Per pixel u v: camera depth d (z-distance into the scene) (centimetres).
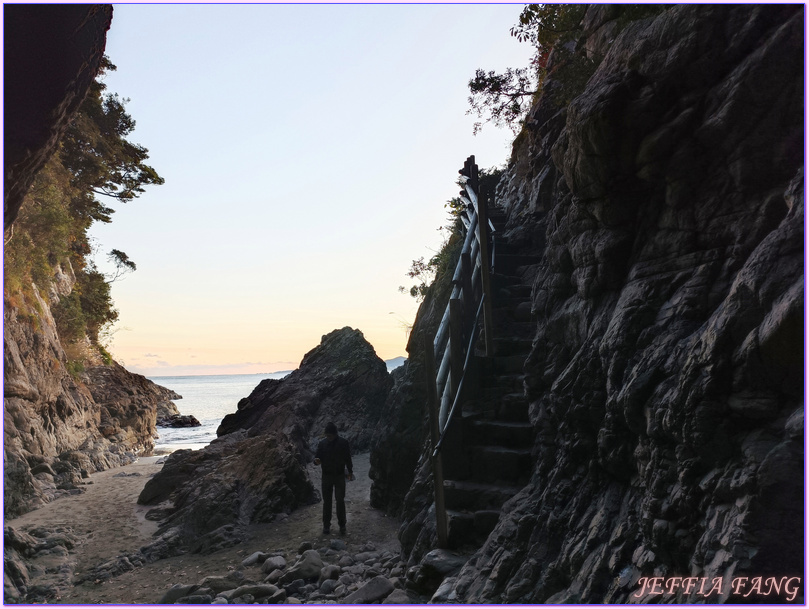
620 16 610
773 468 230
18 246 1573
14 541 728
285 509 901
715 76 354
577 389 406
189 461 1059
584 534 361
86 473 1386
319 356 1873
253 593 578
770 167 311
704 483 263
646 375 318
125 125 2492
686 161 346
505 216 1020
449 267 970
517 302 759
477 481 589
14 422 1334
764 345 242
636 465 340
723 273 314
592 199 411
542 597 364
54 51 638
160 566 724
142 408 2283
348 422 1577
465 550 528
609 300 410
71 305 2202
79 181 2334
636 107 372
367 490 1041
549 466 462
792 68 310
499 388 646
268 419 1558
